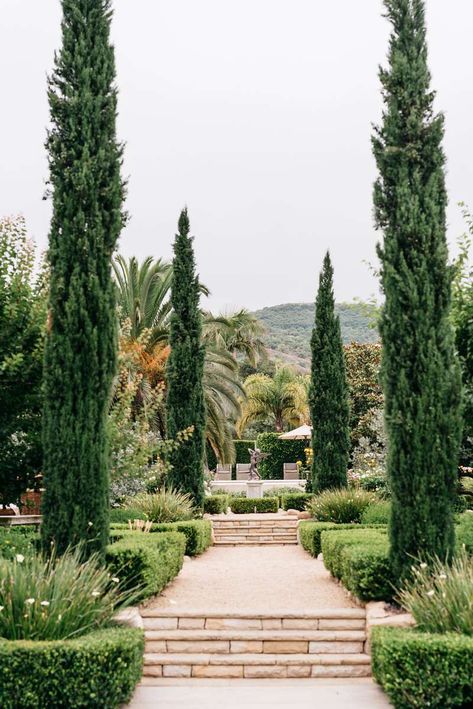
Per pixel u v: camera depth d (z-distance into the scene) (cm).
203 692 676
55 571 681
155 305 2386
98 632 644
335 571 1048
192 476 1761
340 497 1580
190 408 1780
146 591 844
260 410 4169
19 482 1123
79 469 824
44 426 841
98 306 862
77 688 561
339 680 722
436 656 577
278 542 1858
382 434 2062
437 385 815
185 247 1830
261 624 812
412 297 830
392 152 868
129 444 1370
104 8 945
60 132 909
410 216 851
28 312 1113
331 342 1889
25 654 564
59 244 873
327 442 1855
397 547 807
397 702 591
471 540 920
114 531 1090
